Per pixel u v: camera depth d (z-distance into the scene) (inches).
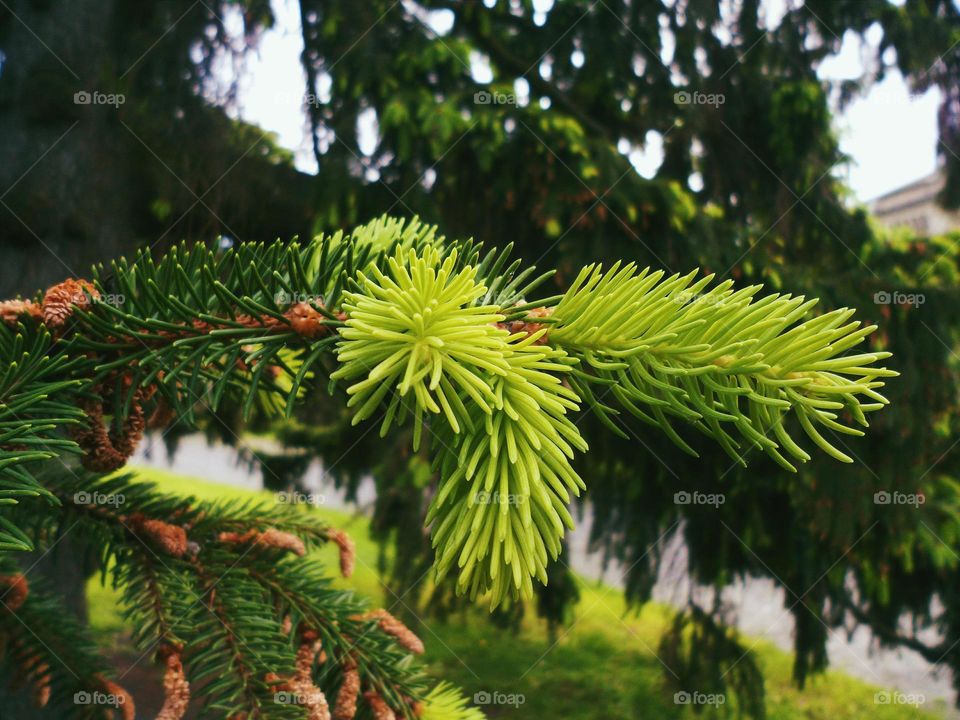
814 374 18.2
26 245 87.4
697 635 137.8
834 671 197.0
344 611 30.3
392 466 128.0
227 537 30.2
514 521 15.9
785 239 132.6
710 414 17.7
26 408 19.0
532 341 18.2
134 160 99.0
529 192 112.5
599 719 159.6
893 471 114.0
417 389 15.0
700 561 129.9
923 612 133.5
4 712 68.1
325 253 21.3
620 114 130.3
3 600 31.6
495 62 127.2
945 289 121.0
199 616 26.4
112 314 21.6
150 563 27.7
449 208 115.6
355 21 114.0
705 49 133.5
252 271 20.8
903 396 114.1
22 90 90.0
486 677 174.2
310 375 24.5
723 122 132.6
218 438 124.3
